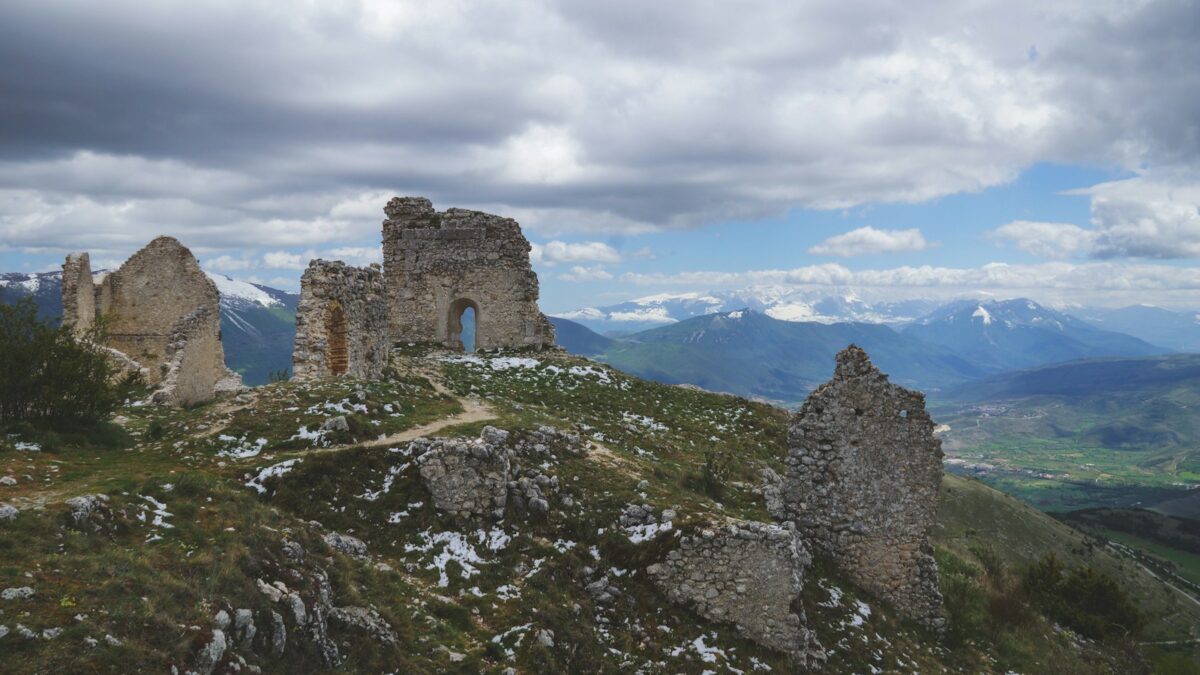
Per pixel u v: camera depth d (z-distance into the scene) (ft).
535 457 79.92
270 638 40.04
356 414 82.74
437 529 64.59
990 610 92.63
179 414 85.40
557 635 54.03
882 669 65.05
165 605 36.65
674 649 57.36
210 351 113.80
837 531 78.54
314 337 104.88
